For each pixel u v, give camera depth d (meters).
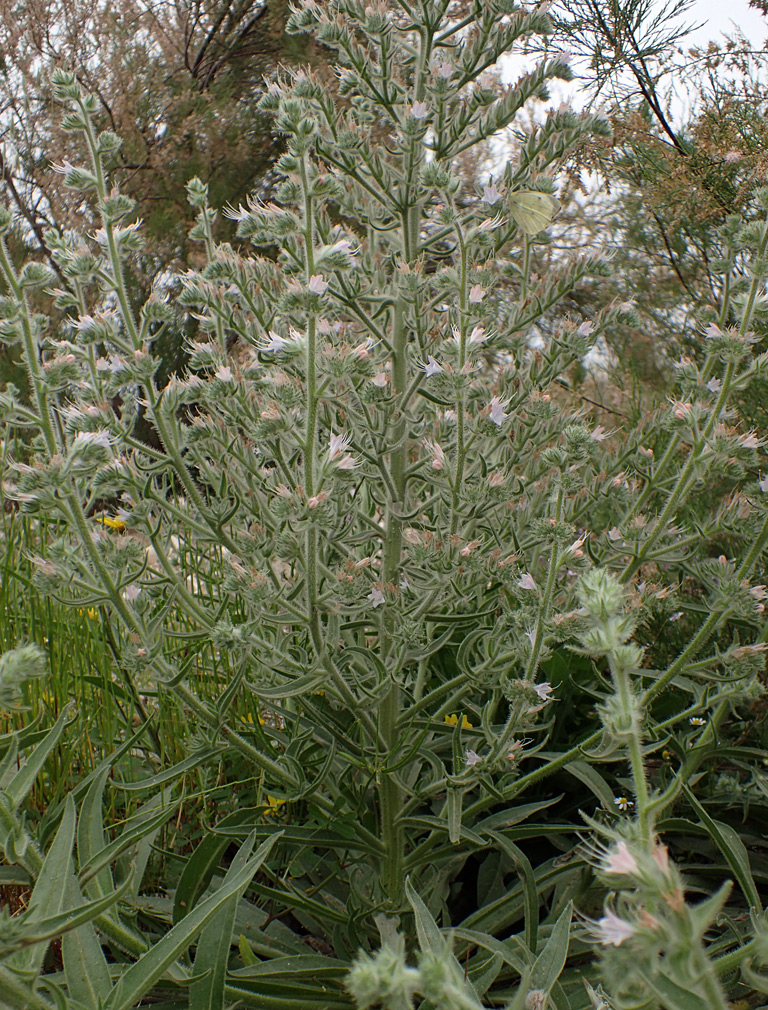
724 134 4.19
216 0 12.05
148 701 3.08
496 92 2.75
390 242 2.96
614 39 4.48
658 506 3.51
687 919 0.90
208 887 2.31
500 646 2.32
